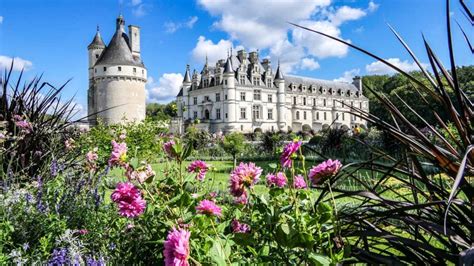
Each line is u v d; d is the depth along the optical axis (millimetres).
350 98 67625
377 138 13250
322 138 14203
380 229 1448
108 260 1853
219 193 3168
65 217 2207
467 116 1252
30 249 1952
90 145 5172
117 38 45219
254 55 56281
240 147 15930
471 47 1211
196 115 58625
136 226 2008
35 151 3605
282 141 17797
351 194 1429
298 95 61938
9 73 3967
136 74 45031
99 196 2418
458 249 1307
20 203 2178
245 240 1361
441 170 1345
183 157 1742
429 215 1423
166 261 1099
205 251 1280
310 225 1270
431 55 1275
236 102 53156
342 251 1198
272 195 1566
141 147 8141
